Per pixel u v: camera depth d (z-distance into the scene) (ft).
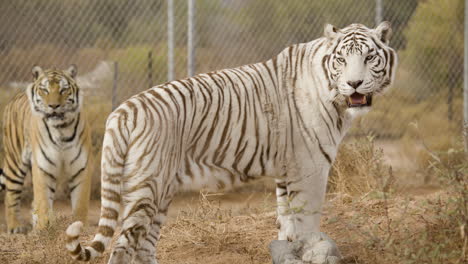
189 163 28.50
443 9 72.84
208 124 28.63
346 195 42.83
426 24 72.54
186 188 28.81
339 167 45.52
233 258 32.63
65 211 52.06
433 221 33.19
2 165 57.26
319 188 30.63
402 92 70.03
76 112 44.70
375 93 30.42
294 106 30.32
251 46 64.64
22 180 50.16
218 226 38.55
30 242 35.40
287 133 30.27
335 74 29.60
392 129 67.72
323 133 30.27
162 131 26.58
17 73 65.41
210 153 28.94
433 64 70.74
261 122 29.76
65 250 31.94
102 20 72.90
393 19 72.33
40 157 44.32
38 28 67.77
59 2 70.59
